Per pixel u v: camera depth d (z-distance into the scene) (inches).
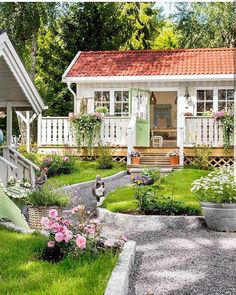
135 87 821.9
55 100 1146.7
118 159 765.3
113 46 1167.6
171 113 984.9
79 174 654.5
